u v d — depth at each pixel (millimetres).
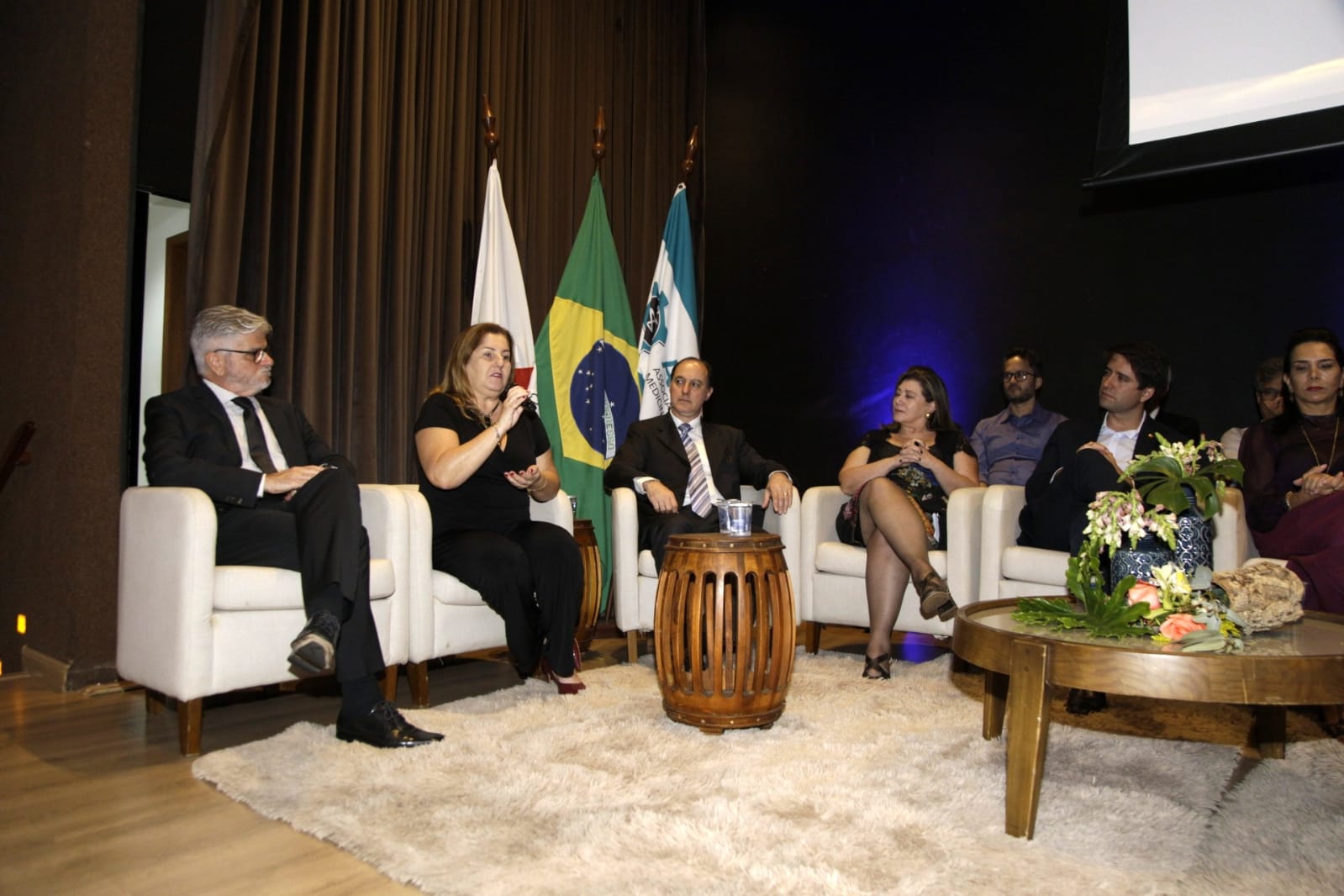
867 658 2795
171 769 1928
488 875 1359
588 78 4434
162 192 3145
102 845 1525
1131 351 2820
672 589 2170
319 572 2006
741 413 4871
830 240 4598
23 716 2381
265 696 2625
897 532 2648
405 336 3537
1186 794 1743
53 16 2986
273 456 2457
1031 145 4004
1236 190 3488
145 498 2170
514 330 3750
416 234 3643
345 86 3395
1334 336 2857
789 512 3160
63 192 2857
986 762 1898
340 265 3371
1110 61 3645
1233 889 1332
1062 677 1508
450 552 2523
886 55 4445
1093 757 1961
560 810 1613
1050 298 3936
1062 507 2658
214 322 2443
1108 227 3791
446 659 3219
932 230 4277
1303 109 3242
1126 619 1626
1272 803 1694
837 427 4539
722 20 5035
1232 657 1407
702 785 1746
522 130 4066
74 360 2740
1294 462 2854
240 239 3031
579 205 4371
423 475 2689
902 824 1561
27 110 3096
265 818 1642
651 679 2721
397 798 1676
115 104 2850
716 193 5016
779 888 1314
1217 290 3525
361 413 3385
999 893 1314
